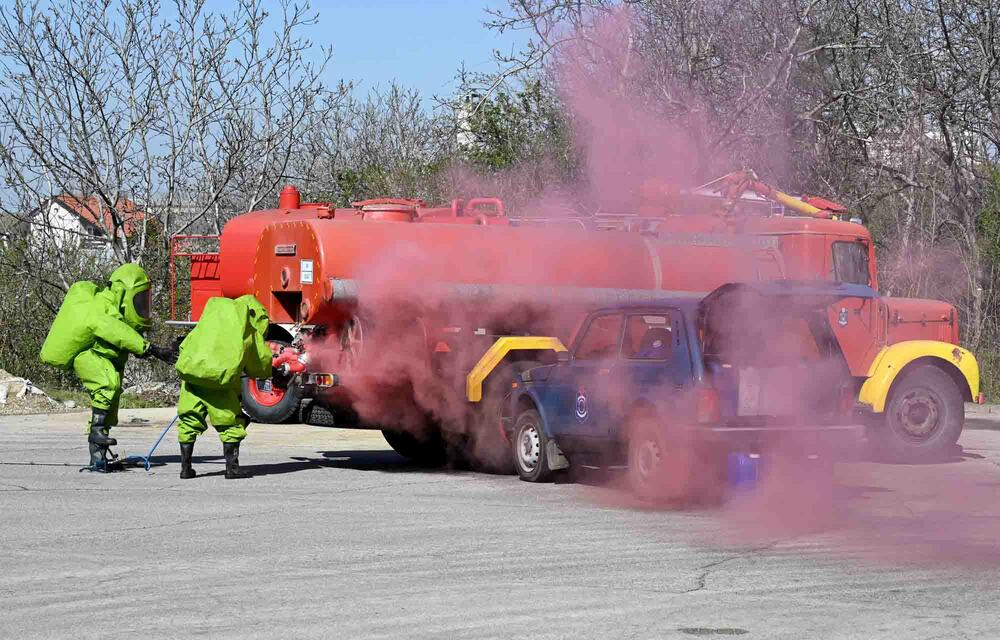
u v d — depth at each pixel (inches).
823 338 502.3
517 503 493.7
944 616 300.4
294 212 680.4
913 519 457.4
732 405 480.4
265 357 566.6
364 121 1499.8
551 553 382.9
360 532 420.8
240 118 1131.9
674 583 338.3
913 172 1195.3
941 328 719.1
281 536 412.2
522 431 570.6
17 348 1149.7
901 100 1190.9
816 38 1222.9
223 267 693.3
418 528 429.7
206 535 413.7
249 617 297.6
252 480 565.0
